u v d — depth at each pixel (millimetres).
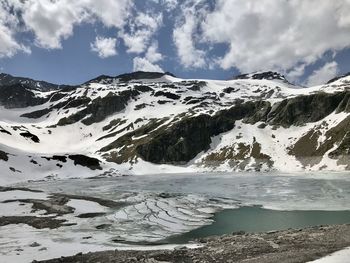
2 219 51438
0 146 137375
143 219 51625
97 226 47844
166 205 61031
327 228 38125
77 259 30375
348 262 25203
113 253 32062
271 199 67438
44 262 29594
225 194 75688
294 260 26828
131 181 111125
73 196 69188
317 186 80312
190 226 48219
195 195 73625
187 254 30703
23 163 131875
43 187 98062
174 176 126188
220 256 29828
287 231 38812
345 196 66375
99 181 114812
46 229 46281
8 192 72062
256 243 33625
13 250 34469
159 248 34781
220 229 46250
